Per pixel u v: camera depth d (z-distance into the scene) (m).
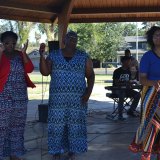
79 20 8.90
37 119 7.53
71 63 4.18
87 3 8.09
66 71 4.19
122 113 7.62
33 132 6.24
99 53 37.69
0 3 6.93
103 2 8.04
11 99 4.13
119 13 8.30
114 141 5.54
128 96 7.98
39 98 12.15
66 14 7.21
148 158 3.75
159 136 3.74
